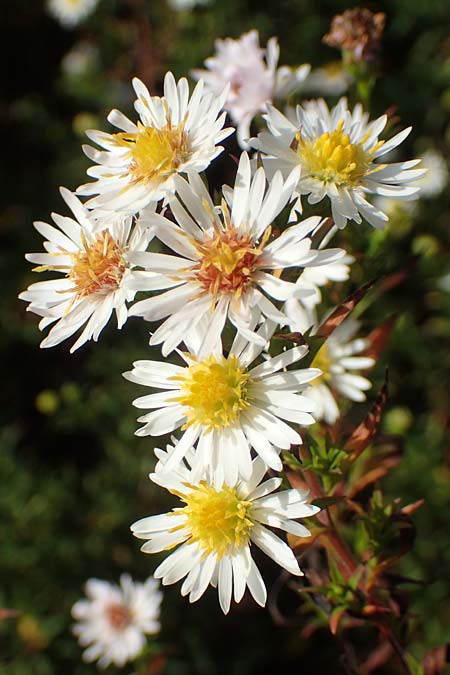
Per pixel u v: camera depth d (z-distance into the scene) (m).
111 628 0.20
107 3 0.31
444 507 0.22
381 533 0.13
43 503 0.23
